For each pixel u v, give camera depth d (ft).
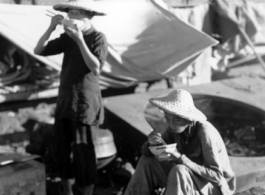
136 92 20.71
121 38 17.88
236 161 14.69
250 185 14.20
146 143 12.13
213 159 10.98
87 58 12.65
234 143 18.22
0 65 17.85
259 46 26.03
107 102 18.30
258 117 18.40
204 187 11.18
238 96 19.52
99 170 16.35
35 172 12.80
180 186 10.91
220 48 24.57
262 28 25.55
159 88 20.95
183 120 11.15
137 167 12.17
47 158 16.93
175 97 11.34
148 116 17.78
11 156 13.23
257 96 19.70
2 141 17.98
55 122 13.80
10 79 18.01
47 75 18.79
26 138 18.37
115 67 18.49
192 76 22.31
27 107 18.86
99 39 12.97
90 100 13.34
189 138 11.50
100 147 15.33
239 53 25.23
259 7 25.17
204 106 19.47
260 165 14.52
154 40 18.43
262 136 18.06
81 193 13.93
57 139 13.80
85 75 13.24
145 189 12.10
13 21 15.69
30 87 18.37
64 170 13.93
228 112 19.07
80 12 12.88
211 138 11.08
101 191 15.44
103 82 18.99
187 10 22.24
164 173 12.00
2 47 17.74
